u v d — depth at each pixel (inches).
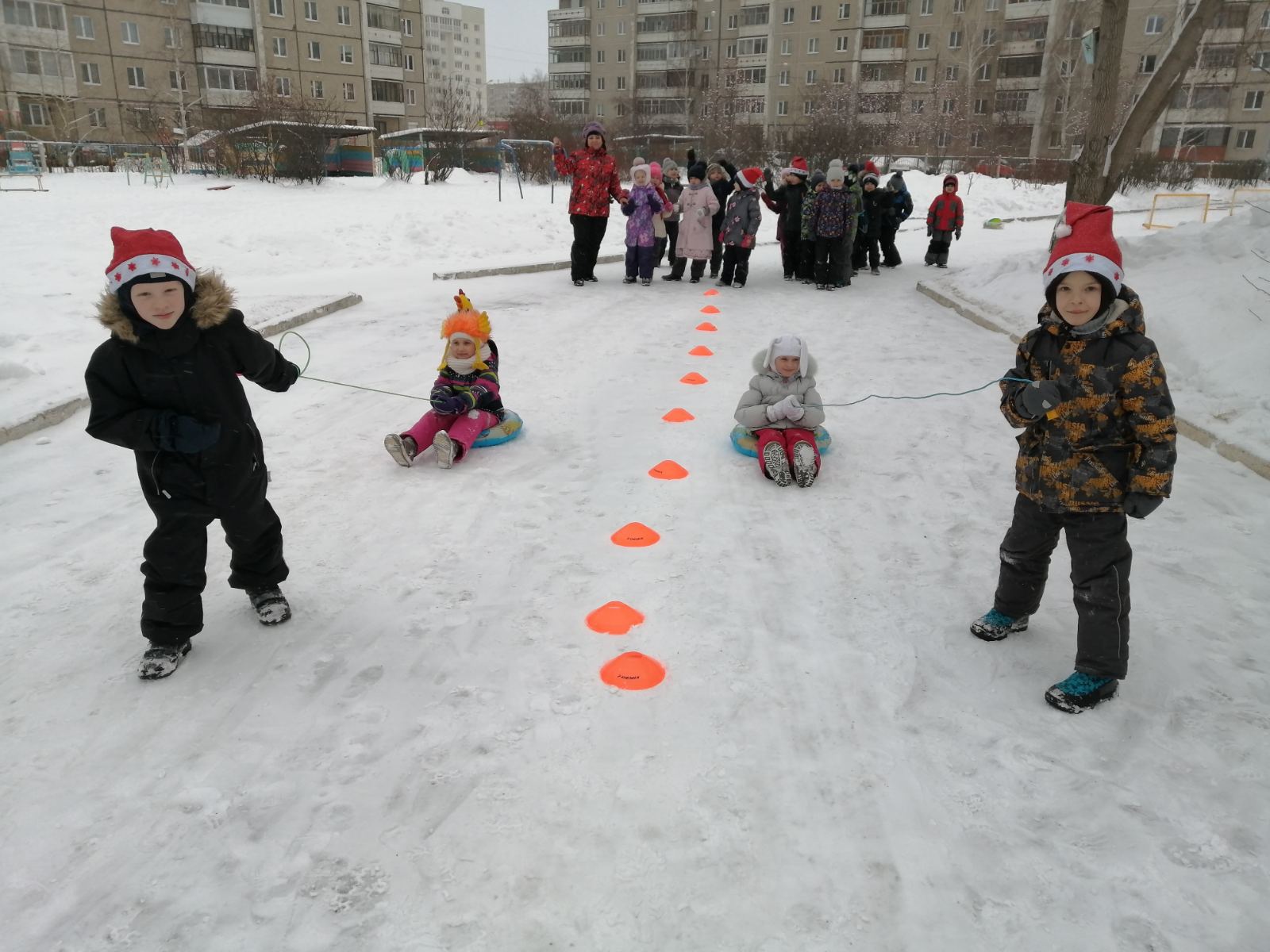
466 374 209.3
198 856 88.2
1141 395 104.3
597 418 239.5
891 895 83.5
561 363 301.3
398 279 502.6
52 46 1952.5
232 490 120.1
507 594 142.6
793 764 102.0
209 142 1117.1
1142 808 95.3
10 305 366.6
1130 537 165.5
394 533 165.9
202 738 106.6
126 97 2078.0
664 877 85.4
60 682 118.1
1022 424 116.3
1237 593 144.1
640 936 78.6
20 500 180.9
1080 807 95.5
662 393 265.4
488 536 165.0
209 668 121.6
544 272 550.9
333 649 126.4
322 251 574.2
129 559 155.0
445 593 143.1
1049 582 149.0
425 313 389.7
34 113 1974.7
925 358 316.8
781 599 141.6
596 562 154.5
